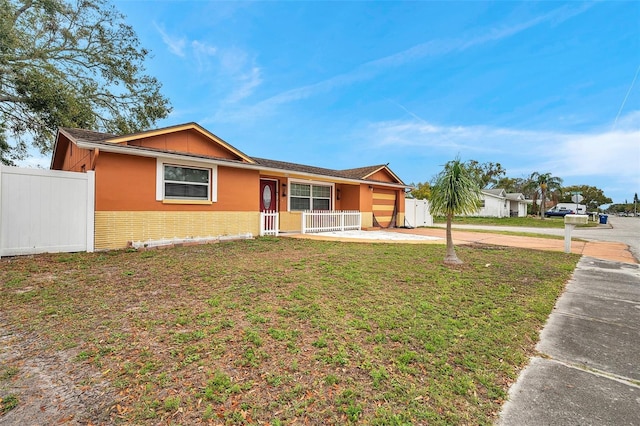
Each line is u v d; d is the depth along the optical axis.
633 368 2.76
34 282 4.82
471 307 4.15
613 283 5.81
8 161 15.73
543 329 3.61
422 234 14.45
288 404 2.10
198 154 9.62
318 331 3.22
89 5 15.02
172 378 2.35
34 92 12.89
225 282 4.98
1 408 2.00
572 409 2.17
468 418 2.04
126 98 17.66
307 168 14.94
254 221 11.33
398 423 1.95
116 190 8.05
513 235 15.30
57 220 7.08
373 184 16.59
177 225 9.24
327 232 13.72
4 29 11.69
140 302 3.99
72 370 2.45
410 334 3.23
